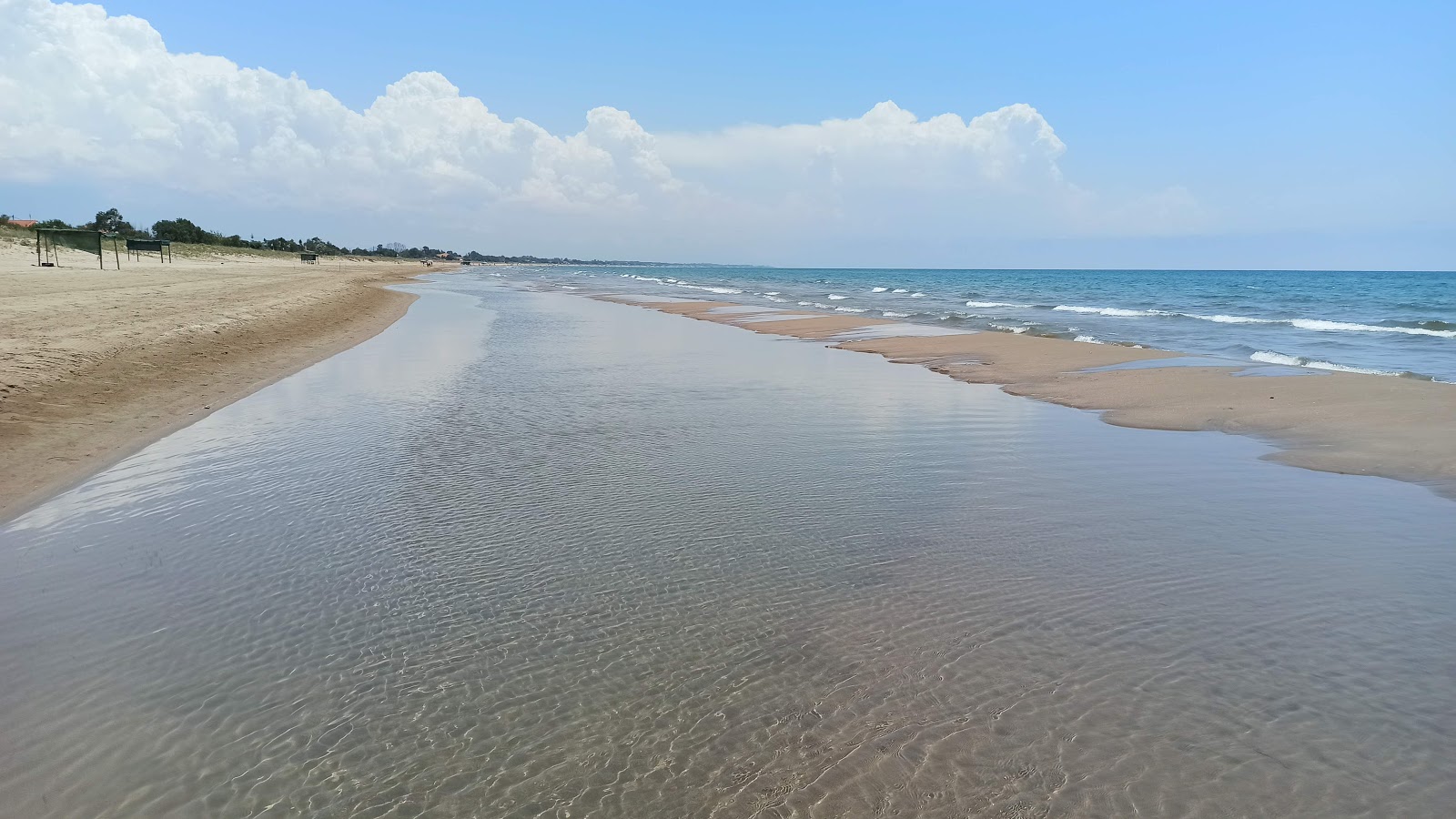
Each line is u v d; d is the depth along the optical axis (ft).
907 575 21.25
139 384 45.93
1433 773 13.20
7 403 37.68
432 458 32.94
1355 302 155.02
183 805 12.62
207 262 268.41
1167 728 14.51
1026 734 14.37
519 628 18.39
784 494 28.22
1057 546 23.30
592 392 48.78
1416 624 18.31
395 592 20.16
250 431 37.47
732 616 18.95
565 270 638.94
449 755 13.88
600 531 24.39
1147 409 43.06
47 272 134.92
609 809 12.59
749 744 14.16
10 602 19.58
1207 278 432.66
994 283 323.57
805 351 70.85
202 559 22.21
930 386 51.67
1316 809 12.41
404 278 275.80
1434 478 29.40
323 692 15.80
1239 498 27.78
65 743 14.12
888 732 14.49
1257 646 17.42
